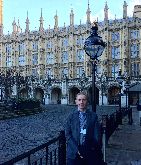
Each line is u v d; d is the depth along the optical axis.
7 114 41.28
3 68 99.31
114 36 82.19
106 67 81.75
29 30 96.00
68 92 83.25
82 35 87.00
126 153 13.95
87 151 7.28
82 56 86.94
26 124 31.70
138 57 78.56
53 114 46.72
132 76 74.69
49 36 92.12
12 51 98.31
